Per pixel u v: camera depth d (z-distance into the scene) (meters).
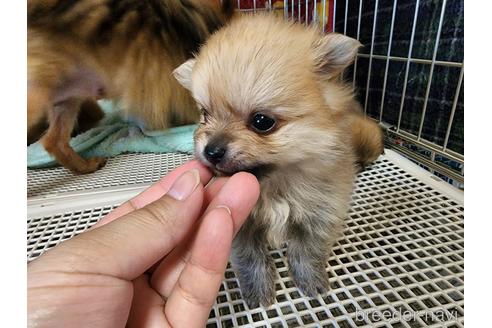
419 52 0.25
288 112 0.13
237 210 0.12
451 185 0.21
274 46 0.13
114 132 0.31
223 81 0.13
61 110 0.26
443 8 0.20
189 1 0.33
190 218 0.11
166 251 0.11
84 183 0.24
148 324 0.12
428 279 0.14
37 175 0.26
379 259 0.16
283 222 0.15
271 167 0.14
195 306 0.11
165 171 0.26
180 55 0.31
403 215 0.18
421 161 0.23
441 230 0.17
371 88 0.31
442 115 0.23
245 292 0.15
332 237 0.15
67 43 0.26
